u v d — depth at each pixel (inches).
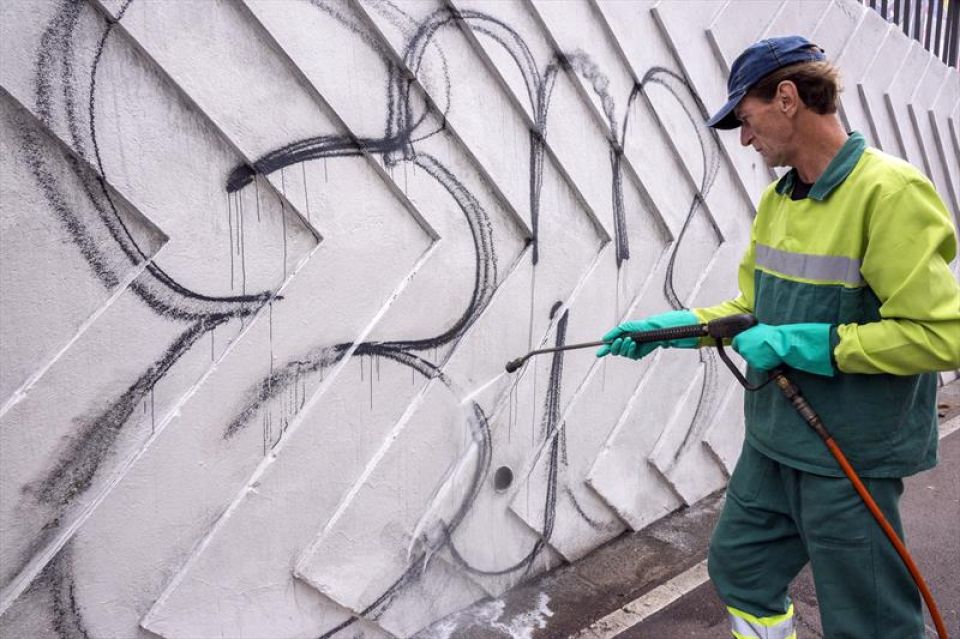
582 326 112.1
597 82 108.7
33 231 66.9
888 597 71.6
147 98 71.3
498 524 106.5
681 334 81.8
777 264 76.3
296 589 86.9
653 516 129.4
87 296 70.6
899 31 180.2
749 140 77.1
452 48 91.8
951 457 161.2
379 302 89.8
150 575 76.0
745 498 82.7
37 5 64.9
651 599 108.2
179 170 73.9
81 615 72.1
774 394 76.7
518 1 98.0
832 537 72.5
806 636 101.5
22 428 67.4
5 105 64.7
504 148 98.7
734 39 130.6
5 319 66.2
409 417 93.4
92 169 69.0
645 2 114.9
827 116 72.0
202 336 77.2
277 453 83.0
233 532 80.7
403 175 89.1
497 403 103.3
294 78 79.8
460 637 99.9
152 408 74.8
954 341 64.2
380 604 94.3
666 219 122.6
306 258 83.3
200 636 79.8
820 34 152.9
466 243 97.0
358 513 90.4
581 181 108.6
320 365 85.7
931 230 65.0
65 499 70.6
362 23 83.9
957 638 100.4
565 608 106.6
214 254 76.9
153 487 75.0
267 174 78.7
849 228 69.0
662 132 120.4
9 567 68.0
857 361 66.8
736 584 85.0
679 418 130.8
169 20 71.2
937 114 202.1
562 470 113.2
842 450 71.8
